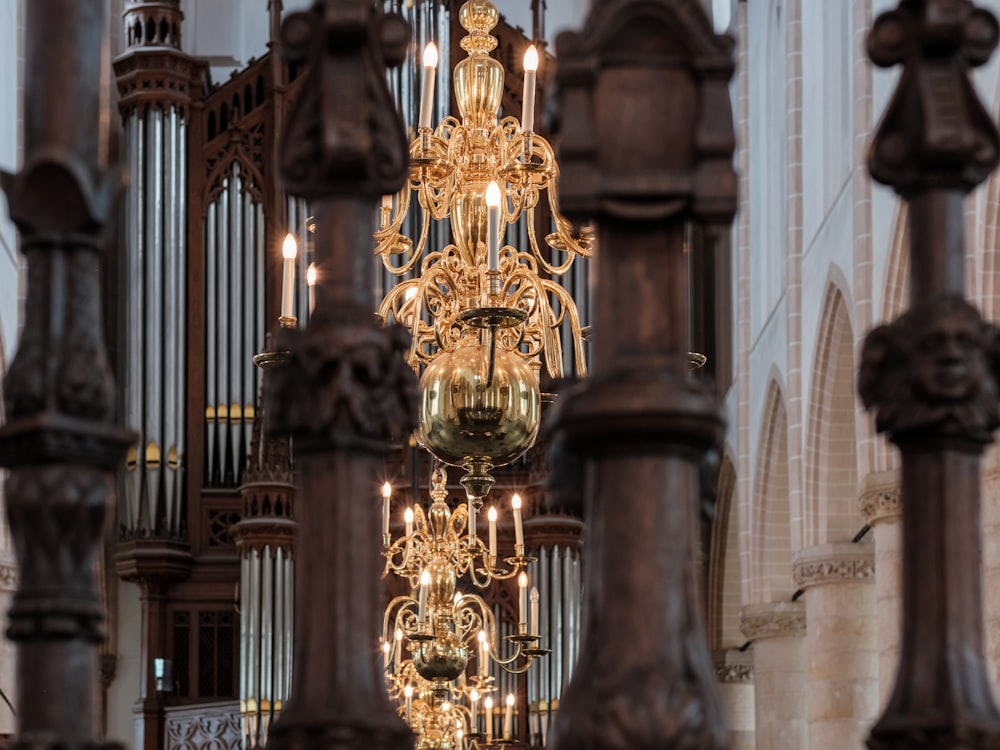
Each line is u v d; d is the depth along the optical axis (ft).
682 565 14.52
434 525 59.00
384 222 46.83
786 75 103.60
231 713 115.65
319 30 16.42
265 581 114.52
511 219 46.42
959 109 15.52
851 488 96.89
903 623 15.40
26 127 15.42
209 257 122.31
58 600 14.73
